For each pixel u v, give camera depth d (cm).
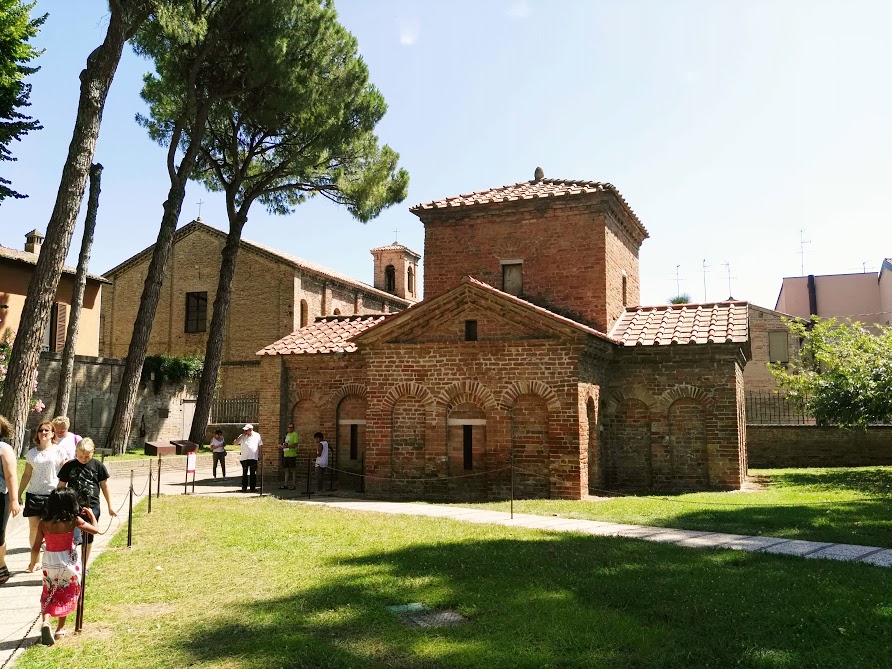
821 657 606
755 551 1040
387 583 873
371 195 3095
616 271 2325
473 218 2339
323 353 2206
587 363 1884
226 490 2031
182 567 985
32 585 902
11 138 2472
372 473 1923
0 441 894
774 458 2858
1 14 2316
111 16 2020
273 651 641
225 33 2602
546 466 1795
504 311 1856
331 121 2870
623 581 858
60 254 1900
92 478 897
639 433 2067
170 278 4391
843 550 1060
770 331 4316
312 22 2800
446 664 610
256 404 3459
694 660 609
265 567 980
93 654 648
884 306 4894
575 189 2223
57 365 2695
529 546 1087
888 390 2109
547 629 687
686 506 1538
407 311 1917
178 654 642
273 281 4159
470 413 1892
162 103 2892
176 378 3259
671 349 2045
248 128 3041
